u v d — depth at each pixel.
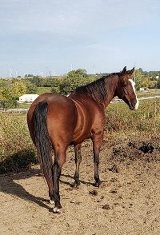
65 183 7.44
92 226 5.35
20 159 9.45
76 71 67.38
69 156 10.04
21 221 5.53
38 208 6.04
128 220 5.55
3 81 98.94
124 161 8.91
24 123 10.74
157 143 9.79
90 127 6.36
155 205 6.13
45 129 5.28
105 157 9.41
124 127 13.06
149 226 5.34
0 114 11.04
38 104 5.39
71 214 5.77
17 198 6.55
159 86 89.19
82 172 8.24
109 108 15.02
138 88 76.94
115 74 6.99
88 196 6.60
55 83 93.31
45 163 5.28
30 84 84.69
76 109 5.81
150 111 14.46
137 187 7.07
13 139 9.80
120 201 6.34
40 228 5.29
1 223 5.46
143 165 8.50
